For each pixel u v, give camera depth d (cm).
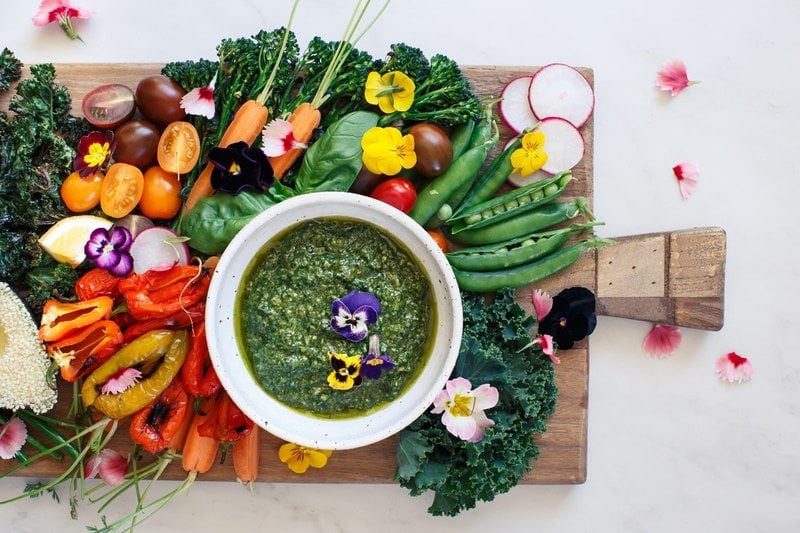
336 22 63
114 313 55
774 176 65
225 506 63
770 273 65
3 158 56
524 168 57
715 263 59
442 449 57
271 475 59
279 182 56
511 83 59
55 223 57
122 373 54
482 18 64
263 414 53
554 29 65
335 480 59
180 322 55
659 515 64
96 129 57
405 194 55
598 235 65
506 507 64
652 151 65
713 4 66
